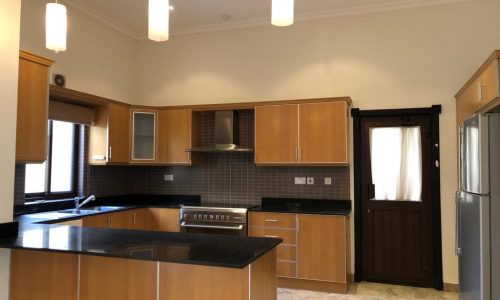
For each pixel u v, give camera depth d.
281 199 4.89
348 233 4.37
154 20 1.95
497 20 4.20
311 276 4.14
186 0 4.52
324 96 4.79
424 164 4.45
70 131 4.74
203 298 2.16
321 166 4.76
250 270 2.10
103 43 5.09
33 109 3.06
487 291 2.65
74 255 2.41
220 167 5.23
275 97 5.02
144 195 5.57
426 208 4.42
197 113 5.21
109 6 4.68
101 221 4.13
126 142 4.95
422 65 4.43
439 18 4.39
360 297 3.96
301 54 4.93
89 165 4.83
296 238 4.21
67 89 4.03
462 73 4.29
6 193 2.64
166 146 5.10
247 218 4.41
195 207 4.60
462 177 3.21
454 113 4.29
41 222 3.36
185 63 5.50
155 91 5.63
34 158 3.06
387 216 4.56
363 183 4.66
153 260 2.07
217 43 5.34
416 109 4.41
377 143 4.63
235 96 5.21
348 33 4.73
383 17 4.60
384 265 4.55
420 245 4.43
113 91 5.27
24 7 3.94
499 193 2.66
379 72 4.59
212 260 2.01
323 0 4.45
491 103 2.87
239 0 4.52
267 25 5.10
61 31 2.20
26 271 2.52
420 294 4.11
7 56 2.67
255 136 4.66
